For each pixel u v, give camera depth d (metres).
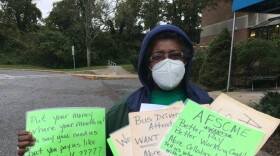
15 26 50.94
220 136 1.60
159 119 1.67
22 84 16.97
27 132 1.72
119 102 1.95
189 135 1.62
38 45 43.12
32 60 44.34
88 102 10.50
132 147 1.63
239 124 1.61
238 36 26.80
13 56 45.91
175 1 30.88
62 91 13.66
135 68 29.45
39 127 1.76
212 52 13.84
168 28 1.82
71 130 1.80
